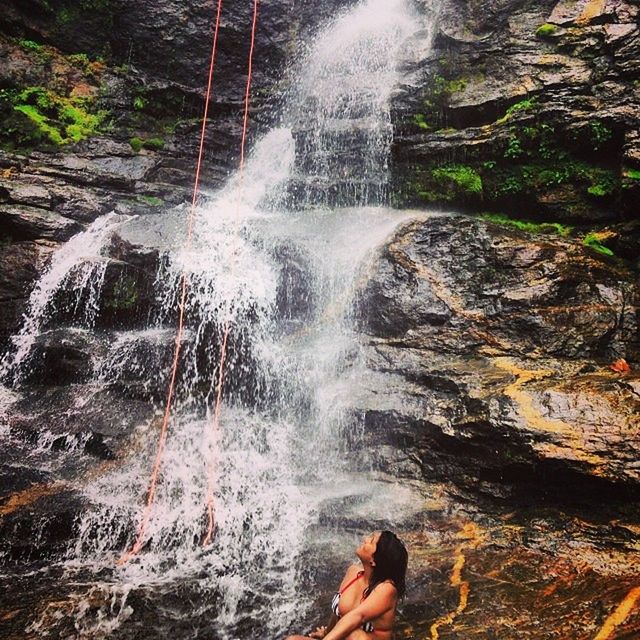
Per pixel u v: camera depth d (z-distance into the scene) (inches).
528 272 292.0
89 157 429.4
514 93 383.2
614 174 343.0
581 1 390.0
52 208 369.4
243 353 298.2
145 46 513.0
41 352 311.9
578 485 211.3
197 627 168.9
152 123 483.5
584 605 169.6
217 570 200.1
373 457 251.6
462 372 259.9
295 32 546.9
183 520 221.8
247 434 267.9
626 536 199.3
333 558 205.0
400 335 295.0
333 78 497.7
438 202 391.9
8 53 457.4
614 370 256.1
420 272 307.6
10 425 273.6
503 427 225.0
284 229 370.0
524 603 172.4
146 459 252.2
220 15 524.7
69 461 253.4
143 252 323.9
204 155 482.3
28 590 187.9
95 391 294.2
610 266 303.4
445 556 201.0
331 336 309.0
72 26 493.0
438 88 413.4
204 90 508.4
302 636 152.0
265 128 509.4
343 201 421.7
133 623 170.7
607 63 358.0
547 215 361.1
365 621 142.6
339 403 265.0
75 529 214.2
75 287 326.3
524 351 271.7
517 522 216.4
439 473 238.5
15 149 415.2
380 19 506.9
